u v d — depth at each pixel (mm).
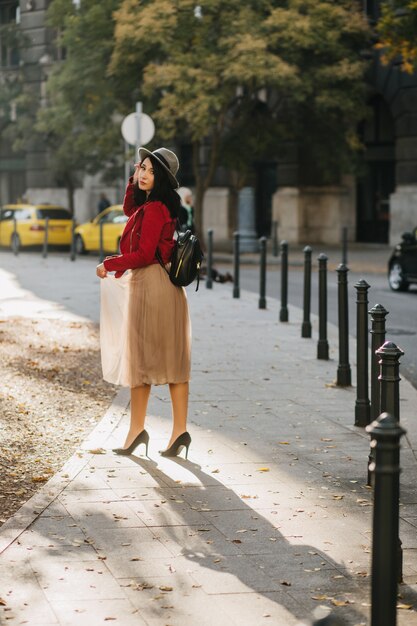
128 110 32094
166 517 6227
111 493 6676
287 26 29938
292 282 23734
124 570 5355
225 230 42719
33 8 46188
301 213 39844
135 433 7688
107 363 7730
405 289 21969
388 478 4082
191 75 28859
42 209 35812
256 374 11297
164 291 7504
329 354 12789
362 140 38531
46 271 25797
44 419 8820
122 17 29656
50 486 6777
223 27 29766
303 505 6547
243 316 16641
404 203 35281
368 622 4785
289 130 32500
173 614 4828
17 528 5918
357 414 8797
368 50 35219
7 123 48688
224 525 6117
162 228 7453
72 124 34469
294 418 9117
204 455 7742
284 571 5410
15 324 14969
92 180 46219
